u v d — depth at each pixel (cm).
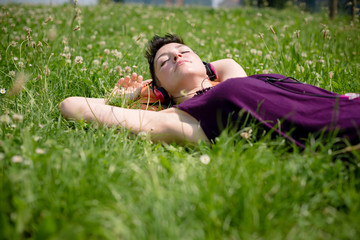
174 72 224
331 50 402
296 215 119
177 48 234
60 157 141
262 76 198
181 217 116
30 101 207
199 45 425
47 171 129
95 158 143
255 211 114
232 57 365
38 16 606
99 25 627
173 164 151
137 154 169
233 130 174
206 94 189
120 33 577
